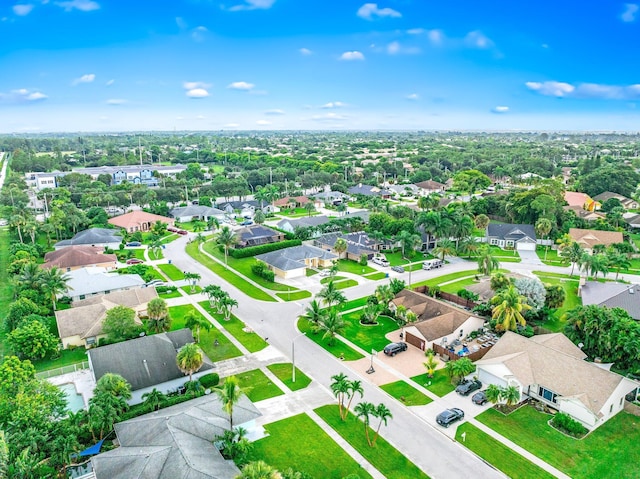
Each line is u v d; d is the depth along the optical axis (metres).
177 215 159.25
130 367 54.94
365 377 59.94
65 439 42.12
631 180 193.38
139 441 42.44
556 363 56.09
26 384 47.28
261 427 49.25
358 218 139.25
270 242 128.12
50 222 128.25
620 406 53.16
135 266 100.31
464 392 55.81
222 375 59.94
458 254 120.88
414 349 68.19
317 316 69.94
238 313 80.94
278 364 63.09
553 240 132.00
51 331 70.44
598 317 62.69
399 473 43.03
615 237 124.31
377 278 100.25
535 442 47.50
